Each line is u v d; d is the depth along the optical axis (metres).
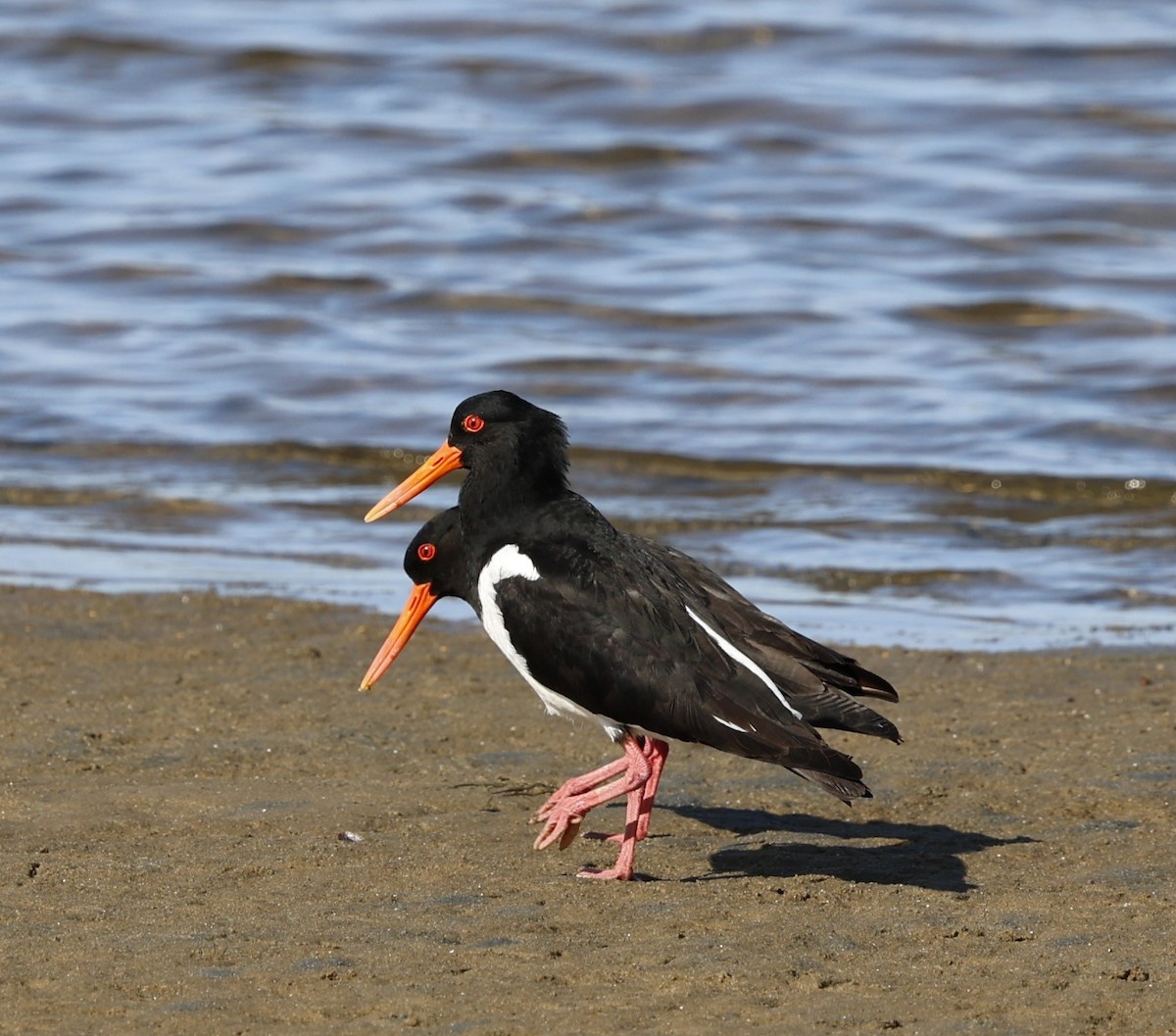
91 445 19.38
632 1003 7.11
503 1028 6.84
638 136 31.47
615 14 37.72
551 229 27.31
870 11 38.22
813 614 14.41
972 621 14.19
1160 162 29.53
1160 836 9.31
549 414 9.63
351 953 7.62
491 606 9.30
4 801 9.73
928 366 22.16
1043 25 37.19
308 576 15.32
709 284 25.14
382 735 11.09
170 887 8.47
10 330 23.14
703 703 8.59
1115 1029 6.88
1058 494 18.09
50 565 15.48
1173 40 35.12
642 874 8.94
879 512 17.52
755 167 30.02
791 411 20.67
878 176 29.39
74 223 27.48
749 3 38.97
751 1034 6.82
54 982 7.27
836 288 24.95
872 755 10.81
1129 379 21.48
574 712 9.15
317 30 37.44
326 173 29.89
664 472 18.83
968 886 8.65
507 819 9.68
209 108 33.41
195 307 24.38
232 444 19.42
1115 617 14.32
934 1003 7.12
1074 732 11.13
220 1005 7.05
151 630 13.40
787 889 8.57
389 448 19.39
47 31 36.22
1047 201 28.14
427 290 24.61
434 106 33.34
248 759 10.60
